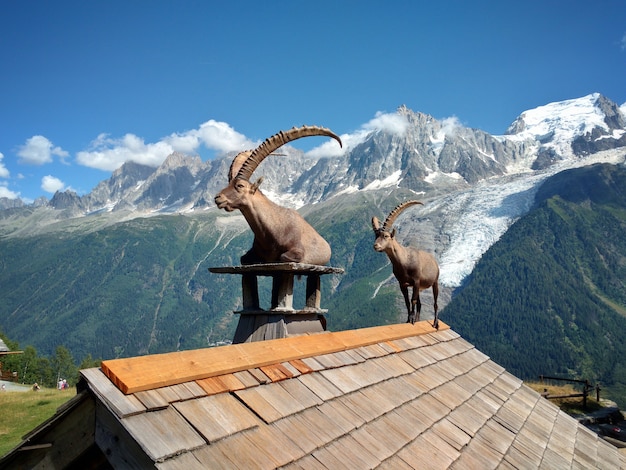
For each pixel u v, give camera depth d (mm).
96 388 3109
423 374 6676
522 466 5641
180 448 3027
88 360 96188
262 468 3293
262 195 5805
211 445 3240
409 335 7922
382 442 4465
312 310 6070
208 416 3500
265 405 3982
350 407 4719
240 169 5660
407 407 5457
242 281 6148
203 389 3742
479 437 5781
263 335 5719
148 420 3131
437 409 5859
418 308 9281
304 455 3682
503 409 7211
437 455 4812
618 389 125625
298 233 5910
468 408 6473
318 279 6418
